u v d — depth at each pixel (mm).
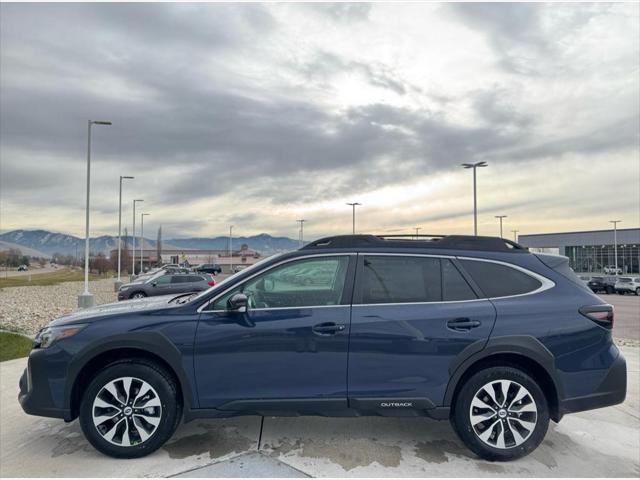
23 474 3348
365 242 3932
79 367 3551
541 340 3584
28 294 30219
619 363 3676
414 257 3850
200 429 4148
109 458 3590
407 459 3604
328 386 3582
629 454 3789
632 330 13891
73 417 3613
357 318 3613
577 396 3600
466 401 3584
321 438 3969
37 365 3582
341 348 3570
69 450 3758
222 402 3580
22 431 4176
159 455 3635
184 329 3586
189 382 3564
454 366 3568
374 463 3527
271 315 3619
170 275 20953
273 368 3568
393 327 3590
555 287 3793
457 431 3641
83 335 3588
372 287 3742
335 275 3807
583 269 69625
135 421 3553
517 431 3588
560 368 3590
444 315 3623
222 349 3566
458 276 3789
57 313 17453
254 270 3803
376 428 4199
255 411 3588
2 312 16812
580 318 3664
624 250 64250
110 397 3584
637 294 36844
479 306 3668
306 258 3838
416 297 3717
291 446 3805
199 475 3316
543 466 3537
